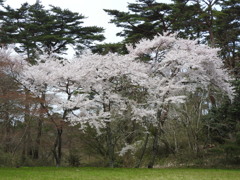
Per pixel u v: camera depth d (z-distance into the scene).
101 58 12.95
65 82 12.73
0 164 13.98
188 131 17.98
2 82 13.84
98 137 17.41
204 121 17.36
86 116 12.03
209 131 17.45
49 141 16.89
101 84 12.93
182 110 17.09
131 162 17.09
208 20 19.48
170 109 17.41
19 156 16.03
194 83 14.09
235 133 16.16
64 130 16.66
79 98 11.62
